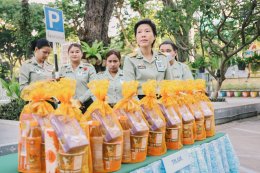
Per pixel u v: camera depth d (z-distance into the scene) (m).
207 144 2.58
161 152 2.11
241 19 11.73
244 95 23.81
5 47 25.39
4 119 8.61
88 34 9.66
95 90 1.80
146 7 15.62
